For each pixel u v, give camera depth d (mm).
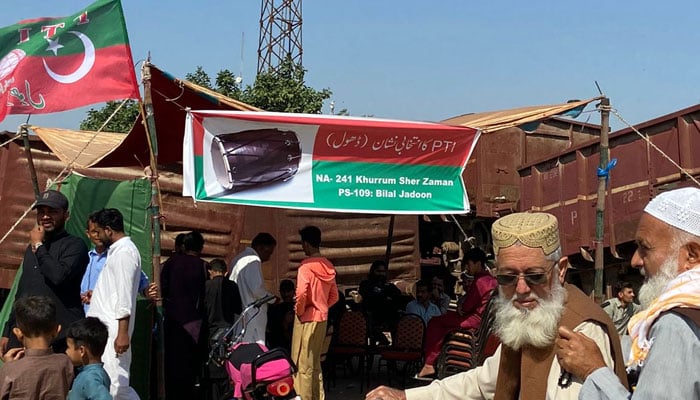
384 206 7270
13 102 6645
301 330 7781
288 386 5070
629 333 2584
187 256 8289
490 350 5039
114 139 9742
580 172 11250
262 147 6891
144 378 7176
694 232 2428
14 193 10398
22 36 6801
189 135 6648
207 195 6676
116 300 6023
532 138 14641
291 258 11844
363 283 11031
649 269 2508
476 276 8477
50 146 8555
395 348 9609
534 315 2654
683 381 2166
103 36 6777
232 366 5414
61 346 5992
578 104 8070
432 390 3166
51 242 6129
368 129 7156
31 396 4520
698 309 2240
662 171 9688
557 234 2740
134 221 7559
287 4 29250
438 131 7371
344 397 9328
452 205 7516
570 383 2582
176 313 8070
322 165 7078
